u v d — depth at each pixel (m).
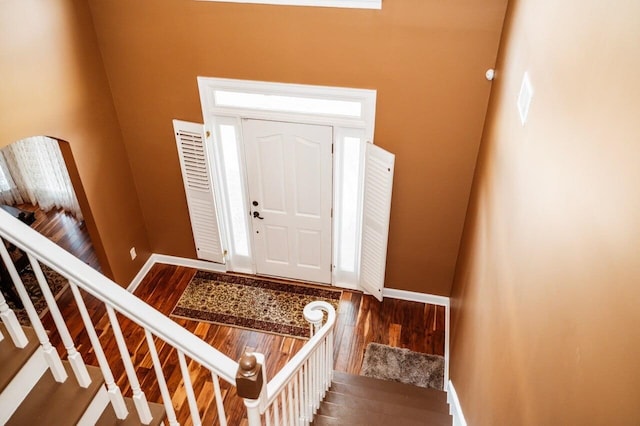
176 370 4.60
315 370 3.51
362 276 5.48
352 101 4.48
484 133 4.16
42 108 4.05
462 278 4.50
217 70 4.52
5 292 5.14
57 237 6.31
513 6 3.39
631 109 1.29
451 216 4.86
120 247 5.34
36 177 6.49
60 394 2.16
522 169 2.53
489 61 3.97
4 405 2.05
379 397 4.15
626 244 1.23
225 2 4.13
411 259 5.25
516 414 2.19
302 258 5.62
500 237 2.93
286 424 3.06
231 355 4.91
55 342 4.81
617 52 1.44
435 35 3.96
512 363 2.35
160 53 4.53
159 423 2.32
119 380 4.52
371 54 4.16
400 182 4.78
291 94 4.54
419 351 4.96
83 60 4.41
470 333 3.66
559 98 2.00
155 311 1.97
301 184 5.07
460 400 3.78
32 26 3.84
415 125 4.43
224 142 5.11
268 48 4.30
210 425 4.12
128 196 5.36
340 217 5.30
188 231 5.71
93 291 1.90
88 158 4.67
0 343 2.13
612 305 1.29
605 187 1.41
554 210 1.90
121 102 4.89
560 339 1.69
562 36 2.05
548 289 1.88
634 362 1.13
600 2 1.63
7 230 1.84
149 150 5.17
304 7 4.03
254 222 5.46
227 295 5.58
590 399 1.38
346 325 5.23
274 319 5.29
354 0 3.92
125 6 4.32
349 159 4.93
